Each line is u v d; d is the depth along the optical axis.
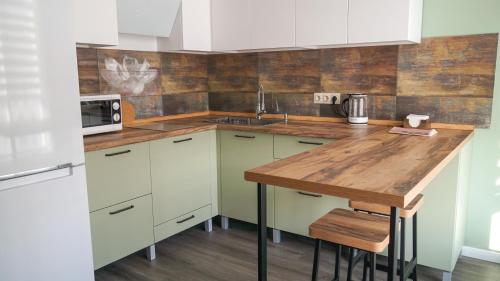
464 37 2.66
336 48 3.18
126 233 2.62
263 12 3.13
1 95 1.78
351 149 2.09
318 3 2.87
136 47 3.30
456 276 2.57
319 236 1.72
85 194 2.19
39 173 1.96
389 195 1.32
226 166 3.26
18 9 1.81
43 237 2.01
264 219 1.67
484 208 2.77
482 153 2.71
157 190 2.81
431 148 2.11
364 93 3.11
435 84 2.80
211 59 3.93
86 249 2.22
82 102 2.59
